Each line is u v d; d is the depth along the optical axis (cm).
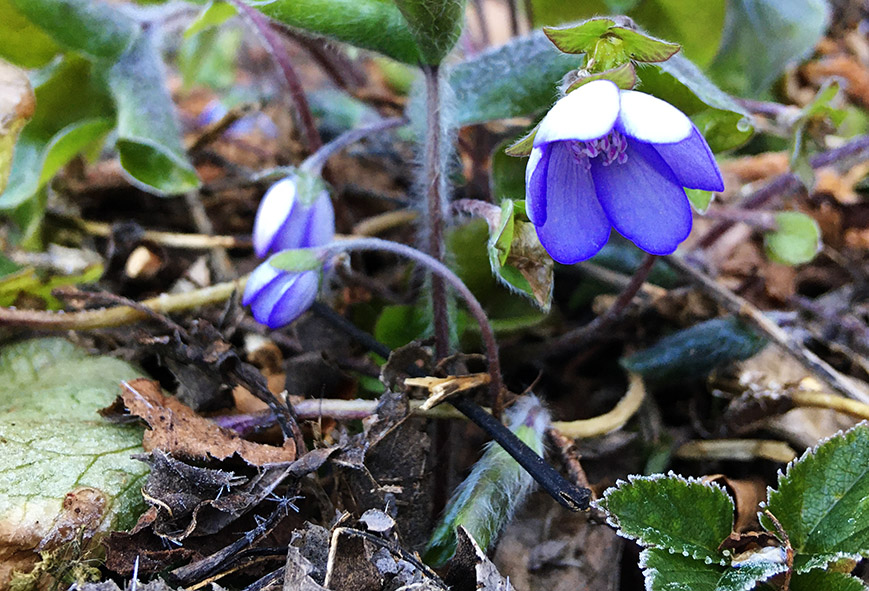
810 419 25
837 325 26
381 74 35
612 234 27
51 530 21
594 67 21
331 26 22
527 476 22
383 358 24
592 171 21
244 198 29
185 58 30
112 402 23
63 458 22
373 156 30
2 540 21
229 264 27
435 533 22
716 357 24
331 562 20
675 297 26
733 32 27
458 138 25
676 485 21
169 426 22
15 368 24
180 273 26
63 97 26
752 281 27
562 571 22
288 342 25
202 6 26
